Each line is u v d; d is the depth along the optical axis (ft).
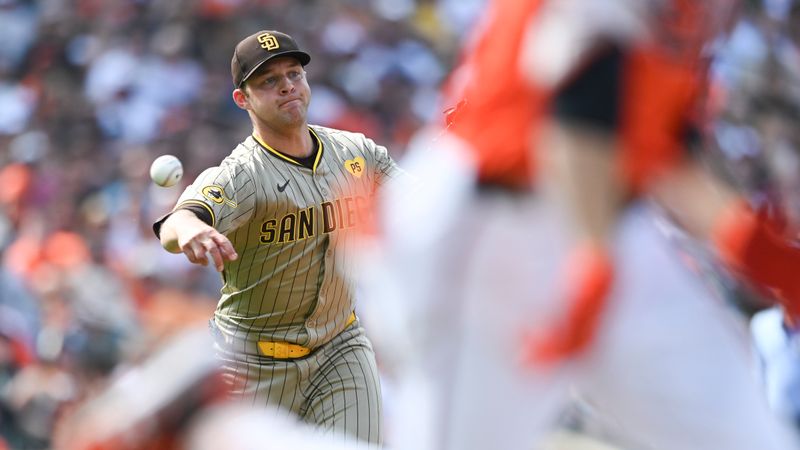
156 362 25.40
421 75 185.98
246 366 62.90
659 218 37.93
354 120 176.76
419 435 37.50
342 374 62.90
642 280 36.86
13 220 156.15
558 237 35.78
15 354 115.14
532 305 36.17
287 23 185.78
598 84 33.27
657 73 34.06
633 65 33.58
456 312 36.76
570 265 35.19
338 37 185.88
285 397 63.16
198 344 25.36
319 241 62.49
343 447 34.76
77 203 160.86
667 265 37.29
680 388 36.76
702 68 35.53
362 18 189.06
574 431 59.98
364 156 64.34
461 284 36.65
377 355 67.97
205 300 123.24
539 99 34.83
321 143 63.41
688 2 34.24
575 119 33.22
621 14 33.53
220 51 181.88
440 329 36.96
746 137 145.89
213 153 168.86
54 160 168.55
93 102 178.91
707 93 36.58
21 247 146.10
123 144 171.32
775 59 151.94
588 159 33.17
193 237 54.44
